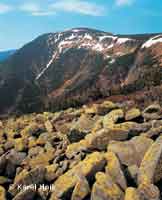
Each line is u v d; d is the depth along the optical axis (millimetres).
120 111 21875
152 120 20219
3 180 16703
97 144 17078
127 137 17078
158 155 13234
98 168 14039
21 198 14188
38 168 15648
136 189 12281
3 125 36062
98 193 12617
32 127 25031
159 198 11867
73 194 13320
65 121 27922
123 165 14875
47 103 191375
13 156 19203
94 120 23406
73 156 17594
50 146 20328
